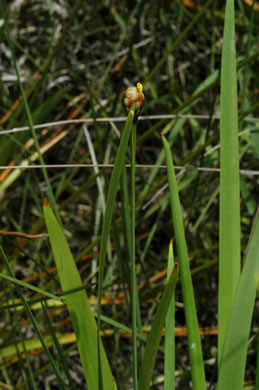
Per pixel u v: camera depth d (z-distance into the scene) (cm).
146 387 72
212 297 152
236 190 73
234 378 71
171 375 75
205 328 142
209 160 148
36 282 153
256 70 160
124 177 82
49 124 117
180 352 154
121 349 148
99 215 161
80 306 73
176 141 184
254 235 71
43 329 148
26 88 184
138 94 69
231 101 73
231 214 73
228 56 73
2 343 142
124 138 65
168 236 175
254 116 161
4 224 184
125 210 83
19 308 134
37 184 135
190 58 185
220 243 73
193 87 189
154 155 201
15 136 144
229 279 73
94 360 74
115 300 140
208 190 162
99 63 212
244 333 71
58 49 142
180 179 161
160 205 166
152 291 127
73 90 206
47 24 212
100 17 216
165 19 180
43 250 167
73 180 199
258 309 133
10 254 151
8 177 148
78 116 198
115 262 148
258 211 74
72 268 72
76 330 73
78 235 187
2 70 209
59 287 137
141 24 208
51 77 173
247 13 170
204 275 151
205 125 188
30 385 113
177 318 162
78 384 151
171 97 180
